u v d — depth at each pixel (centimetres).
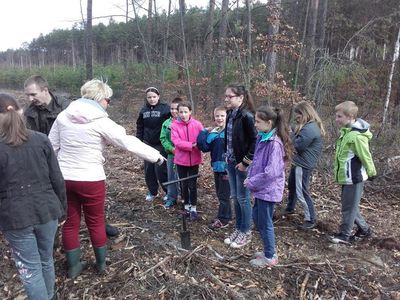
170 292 308
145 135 509
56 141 313
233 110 386
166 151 491
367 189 605
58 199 274
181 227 440
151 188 520
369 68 1045
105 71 2091
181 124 460
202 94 1276
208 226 446
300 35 1256
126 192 556
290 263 365
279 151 339
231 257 372
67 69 2966
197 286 315
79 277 332
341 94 904
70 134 302
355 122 404
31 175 255
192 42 1772
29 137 257
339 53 862
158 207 502
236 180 392
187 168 456
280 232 439
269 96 798
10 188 249
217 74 1184
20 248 260
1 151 246
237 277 337
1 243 385
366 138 394
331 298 316
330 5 1584
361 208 532
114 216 463
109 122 311
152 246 383
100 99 318
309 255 386
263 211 349
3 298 316
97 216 325
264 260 356
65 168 307
